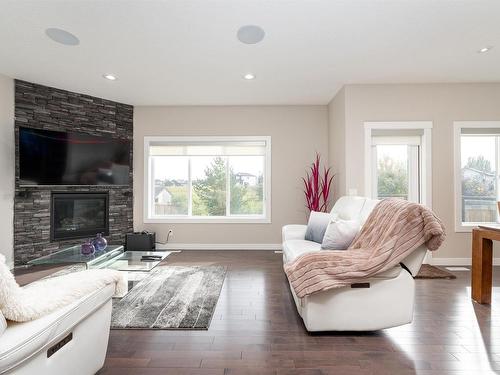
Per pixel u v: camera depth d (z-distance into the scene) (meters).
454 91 3.80
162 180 4.89
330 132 4.58
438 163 3.81
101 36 2.62
